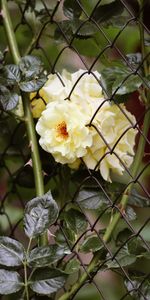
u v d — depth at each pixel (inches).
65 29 25.8
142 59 24.6
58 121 24.1
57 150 23.9
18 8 32.8
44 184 27.4
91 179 25.3
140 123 26.8
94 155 24.3
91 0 29.2
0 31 32.9
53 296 25.6
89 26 25.2
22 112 26.5
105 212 24.8
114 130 24.3
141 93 24.8
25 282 23.1
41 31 27.5
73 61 33.9
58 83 25.3
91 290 33.7
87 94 24.3
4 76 25.5
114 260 23.5
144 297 23.2
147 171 35.6
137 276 24.2
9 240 23.3
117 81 23.4
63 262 26.7
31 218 23.5
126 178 33.4
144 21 29.0
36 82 25.2
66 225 25.0
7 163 34.6
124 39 33.1
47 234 25.0
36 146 25.8
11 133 31.1
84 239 24.5
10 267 23.5
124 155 24.5
